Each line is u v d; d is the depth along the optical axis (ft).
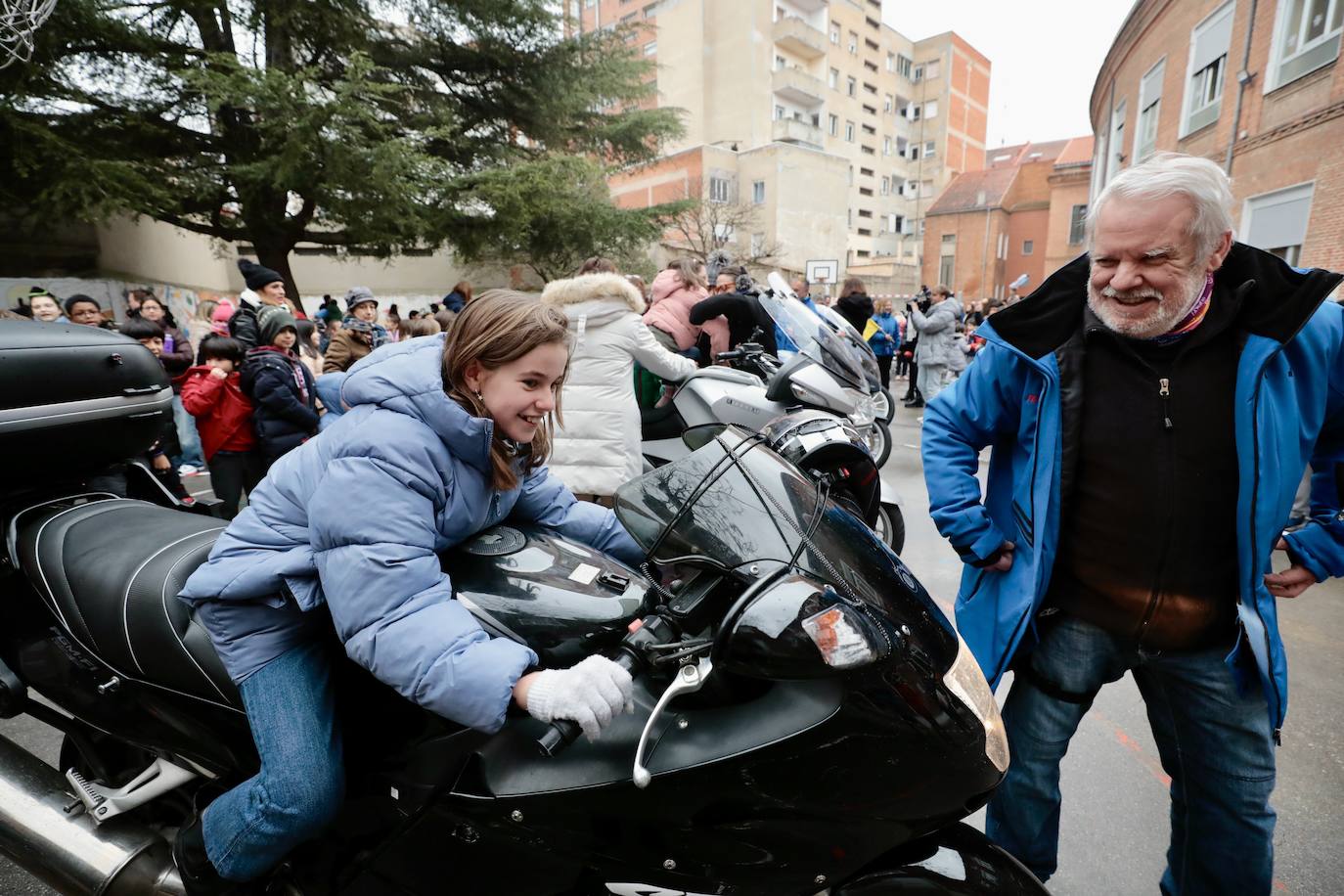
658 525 4.02
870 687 3.62
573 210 54.19
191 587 4.37
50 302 17.44
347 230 49.11
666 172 138.10
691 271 17.31
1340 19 30.50
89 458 6.44
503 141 61.62
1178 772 5.70
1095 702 9.68
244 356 15.38
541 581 4.33
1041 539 5.30
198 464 23.16
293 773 4.23
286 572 4.17
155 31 44.47
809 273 66.74
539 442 4.57
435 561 3.93
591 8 169.17
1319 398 4.78
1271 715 5.02
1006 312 5.43
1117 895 6.55
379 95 42.83
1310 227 32.17
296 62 51.37
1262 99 36.09
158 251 53.11
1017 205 174.50
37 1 20.27
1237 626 5.02
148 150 44.39
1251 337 4.68
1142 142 55.98
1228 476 4.85
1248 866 5.29
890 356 39.06
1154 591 5.07
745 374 12.69
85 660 5.43
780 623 3.31
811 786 3.68
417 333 31.89
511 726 4.09
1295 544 5.12
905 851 4.23
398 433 3.91
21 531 6.00
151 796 5.41
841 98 167.84
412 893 4.66
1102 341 5.17
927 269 181.68
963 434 5.97
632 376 11.90
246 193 44.21
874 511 10.26
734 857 3.90
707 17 149.07
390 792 4.51
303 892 4.93
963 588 6.16
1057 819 6.05
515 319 3.91
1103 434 5.14
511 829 4.12
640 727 3.84
